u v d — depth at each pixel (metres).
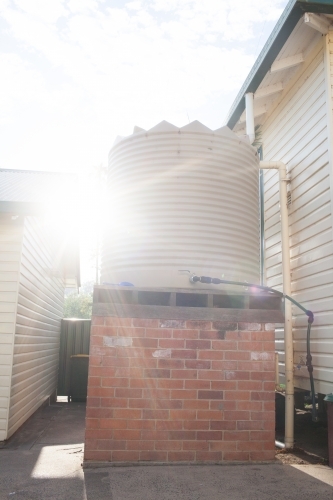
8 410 6.73
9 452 6.11
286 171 7.88
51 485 4.52
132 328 5.32
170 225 5.83
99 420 5.14
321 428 7.68
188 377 5.30
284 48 7.09
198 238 5.81
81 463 5.30
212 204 5.92
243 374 5.38
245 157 6.32
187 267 5.74
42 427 8.29
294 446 6.37
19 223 7.21
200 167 5.97
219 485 4.52
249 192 6.30
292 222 7.64
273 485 4.55
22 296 7.46
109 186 6.51
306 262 7.02
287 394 6.54
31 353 8.59
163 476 4.74
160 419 5.20
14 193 7.75
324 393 6.25
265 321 5.51
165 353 5.32
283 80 8.19
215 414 5.27
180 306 5.43
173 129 6.06
